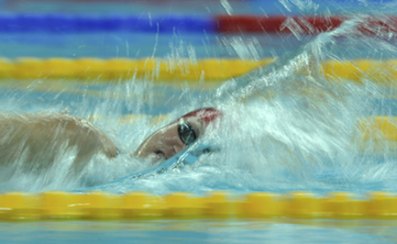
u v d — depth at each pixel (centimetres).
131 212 1078
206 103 1388
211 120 1235
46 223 1041
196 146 1216
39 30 2542
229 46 2236
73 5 2845
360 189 1198
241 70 2048
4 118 1159
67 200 1084
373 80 1530
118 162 1189
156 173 1189
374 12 1780
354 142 1352
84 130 1171
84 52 2231
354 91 1419
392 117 1437
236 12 2552
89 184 1165
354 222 1067
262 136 1269
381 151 1384
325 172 1290
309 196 1116
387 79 1545
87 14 2645
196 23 2509
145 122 1475
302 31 2084
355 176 1273
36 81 1953
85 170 1164
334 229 1029
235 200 1109
